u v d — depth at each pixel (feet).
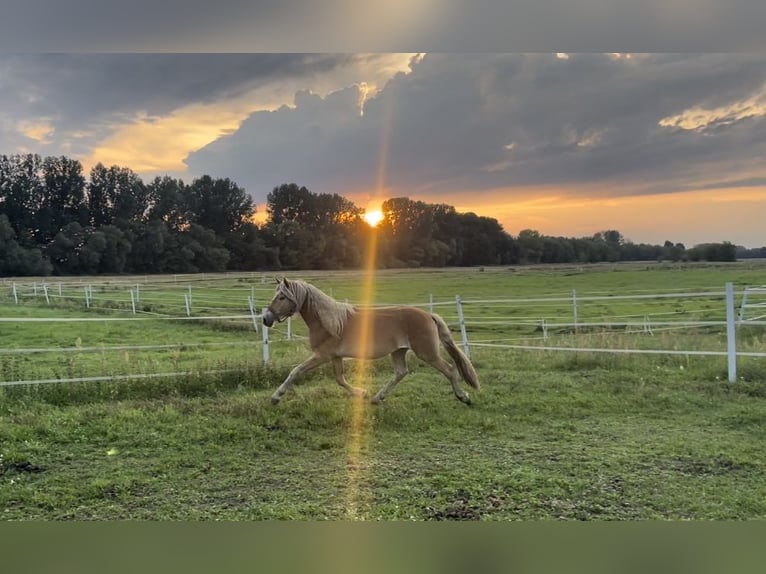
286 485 10.44
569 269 105.70
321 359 16.22
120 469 11.21
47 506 9.49
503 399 16.74
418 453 12.17
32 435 12.98
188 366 20.62
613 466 11.20
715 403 15.97
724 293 18.71
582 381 19.22
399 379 16.90
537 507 9.41
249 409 15.38
